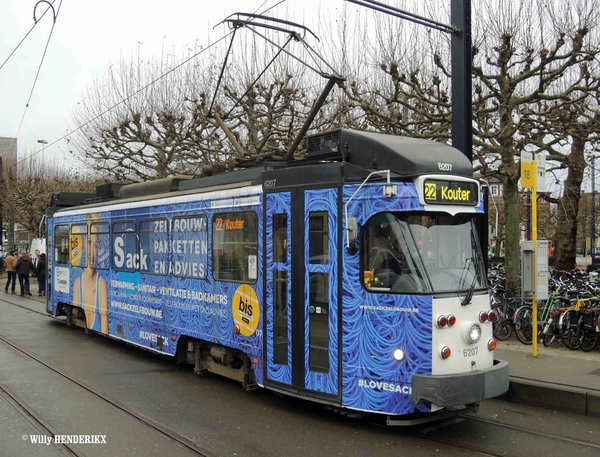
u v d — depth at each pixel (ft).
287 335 21.30
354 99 42.80
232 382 26.86
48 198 109.09
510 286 39.32
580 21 36.45
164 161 62.64
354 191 19.48
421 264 18.69
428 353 18.24
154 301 30.32
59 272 43.86
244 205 23.58
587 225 118.62
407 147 20.22
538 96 35.83
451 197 19.61
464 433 19.61
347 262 19.42
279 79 55.31
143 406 22.61
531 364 27.27
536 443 18.58
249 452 17.48
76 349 35.37
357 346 19.10
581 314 30.81
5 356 32.78
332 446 18.12
